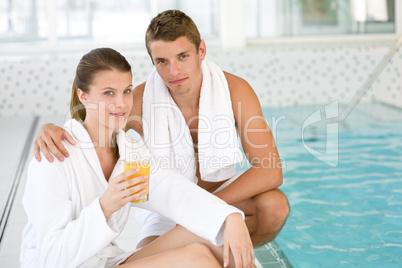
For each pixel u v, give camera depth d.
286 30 6.46
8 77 5.76
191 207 1.71
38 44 6.42
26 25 6.36
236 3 6.18
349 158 3.81
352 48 5.99
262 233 2.18
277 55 5.91
